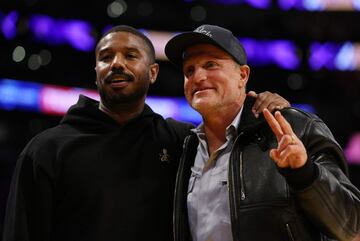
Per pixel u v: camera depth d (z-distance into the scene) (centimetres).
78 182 301
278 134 237
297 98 1395
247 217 260
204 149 298
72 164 304
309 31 1379
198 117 1294
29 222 296
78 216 298
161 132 331
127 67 319
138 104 330
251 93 302
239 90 297
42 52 1227
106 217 296
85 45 1263
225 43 289
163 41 1328
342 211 241
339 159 266
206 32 291
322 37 1376
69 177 302
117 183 304
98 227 295
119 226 297
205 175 287
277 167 240
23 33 1216
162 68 1316
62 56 1242
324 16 1364
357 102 1362
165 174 315
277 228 255
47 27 1235
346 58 1365
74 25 1262
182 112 1295
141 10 1323
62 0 1247
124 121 332
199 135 302
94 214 297
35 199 298
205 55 291
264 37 1395
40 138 313
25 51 1213
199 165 294
